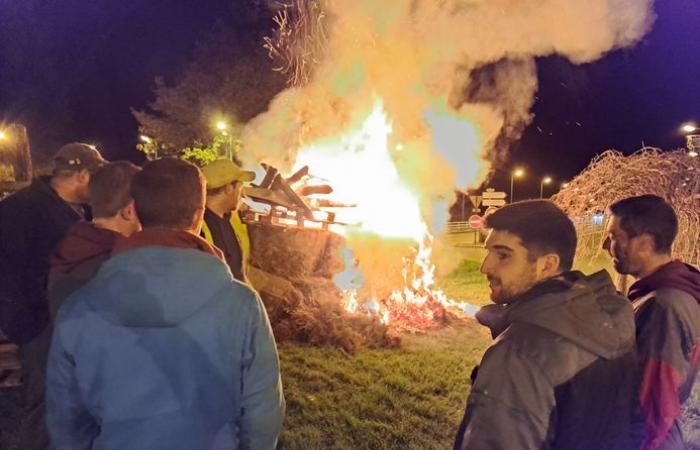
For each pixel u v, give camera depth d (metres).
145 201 1.66
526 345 1.31
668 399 1.67
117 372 1.55
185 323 1.55
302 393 4.38
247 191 4.56
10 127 6.89
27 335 2.82
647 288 1.85
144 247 1.58
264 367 1.71
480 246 14.75
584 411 1.30
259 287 5.23
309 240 6.09
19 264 2.83
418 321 6.26
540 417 1.28
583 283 1.40
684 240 4.66
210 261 1.62
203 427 1.60
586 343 1.30
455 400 4.37
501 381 1.31
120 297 1.54
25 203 2.96
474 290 8.57
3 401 4.06
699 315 1.78
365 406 4.16
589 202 5.08
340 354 5.20
